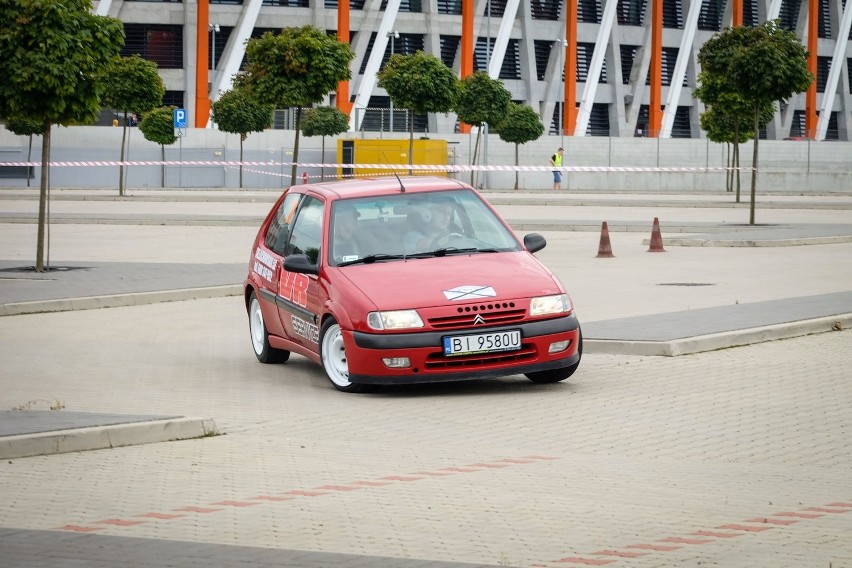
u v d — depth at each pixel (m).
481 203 12.70
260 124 64.00
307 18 82.94
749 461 8.50
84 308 17.91
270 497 7.59
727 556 6.22
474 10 89.06
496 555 6.27
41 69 20.53
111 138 65.81
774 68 31.91
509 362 11.15
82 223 35.69
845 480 7.93
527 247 12.39
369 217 12.28
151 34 79.94
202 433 9.59
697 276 21.03
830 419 9.86
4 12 20.61
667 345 13.05
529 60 91.31
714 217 39.53
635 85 96.12
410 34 87.38
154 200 49.41
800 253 25.80
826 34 105.69
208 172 64.94
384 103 86.25
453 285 11.30
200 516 7.13
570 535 6.64
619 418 10.02
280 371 12.81
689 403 10.56
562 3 92.75
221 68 81.12
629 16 95.69
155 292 18.64
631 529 6.76
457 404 10.79
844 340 13.95
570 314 11.45
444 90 56.12
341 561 6.14
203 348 14.41
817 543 6.45
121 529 6.84
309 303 11.98
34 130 59.50
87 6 21.31
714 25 100.00
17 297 17.98
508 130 68.38
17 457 8.84
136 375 12.54
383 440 9.35
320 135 68.06
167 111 63.34
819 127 105.62
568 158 73.94
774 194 60.38
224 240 29.92
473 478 8.04
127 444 9.27
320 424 10.02
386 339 10.97
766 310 15.62
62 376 12.47
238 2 80.75
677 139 75.94
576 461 8.54
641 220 37.31
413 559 6.17
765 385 11.31
